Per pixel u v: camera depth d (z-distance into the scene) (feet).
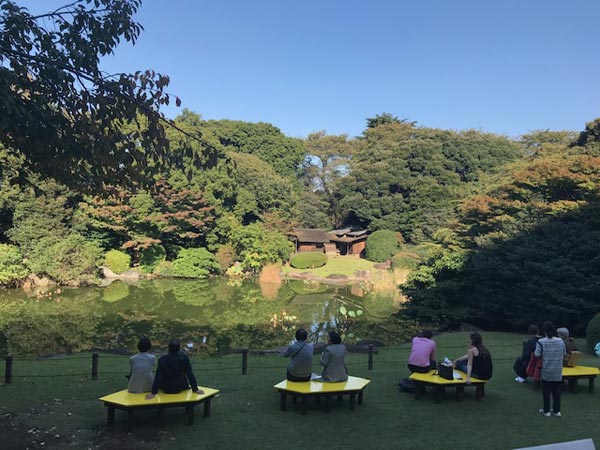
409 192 191.31
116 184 26.63
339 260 178.60
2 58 21.08
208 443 20.90
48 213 119.14
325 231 208.33
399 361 43.11
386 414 25.04
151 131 24.26
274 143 247.09
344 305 100.58
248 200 182.50
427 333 29.89
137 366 23.08
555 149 139.13
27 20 22.38
